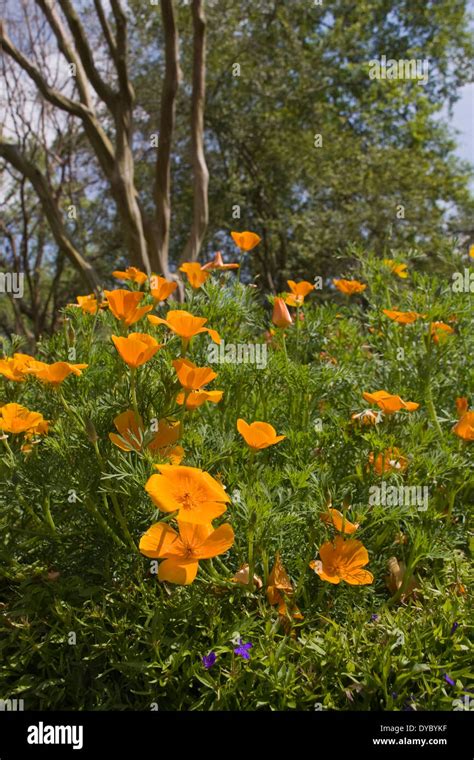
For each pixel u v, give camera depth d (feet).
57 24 28.91
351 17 57.21
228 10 48.88
